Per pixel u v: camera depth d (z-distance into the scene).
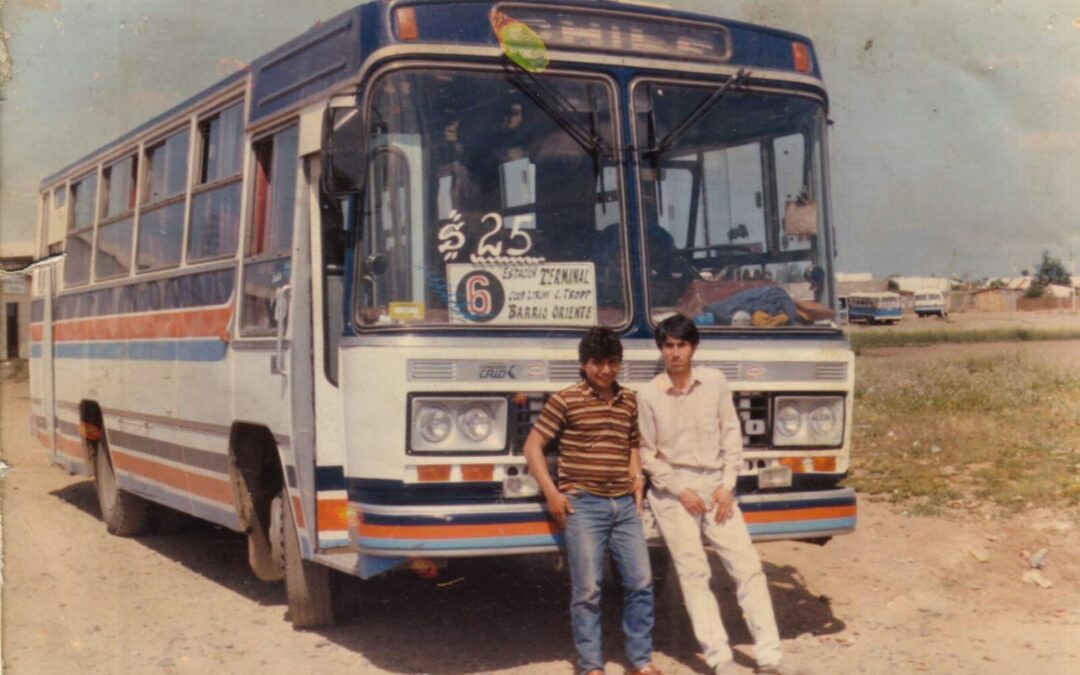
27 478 13.77
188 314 8.30
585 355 5.61
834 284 6.64
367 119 5.83
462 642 6.62
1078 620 7.12
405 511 5.60
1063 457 12.88
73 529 10.62
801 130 6.68
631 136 6.20
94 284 10.48
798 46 6.75
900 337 37.09
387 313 5.75
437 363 5.64
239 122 7.68
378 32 5.89
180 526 10.55
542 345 5.83
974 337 35.78
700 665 6.11
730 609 7.44
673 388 5.85
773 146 6.59
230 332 7.53
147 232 9.27
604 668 5.75
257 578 8.55
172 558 9.34
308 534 6.41
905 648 6.48
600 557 5.63
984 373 24.31
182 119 8.66
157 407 8.91
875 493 11.25
